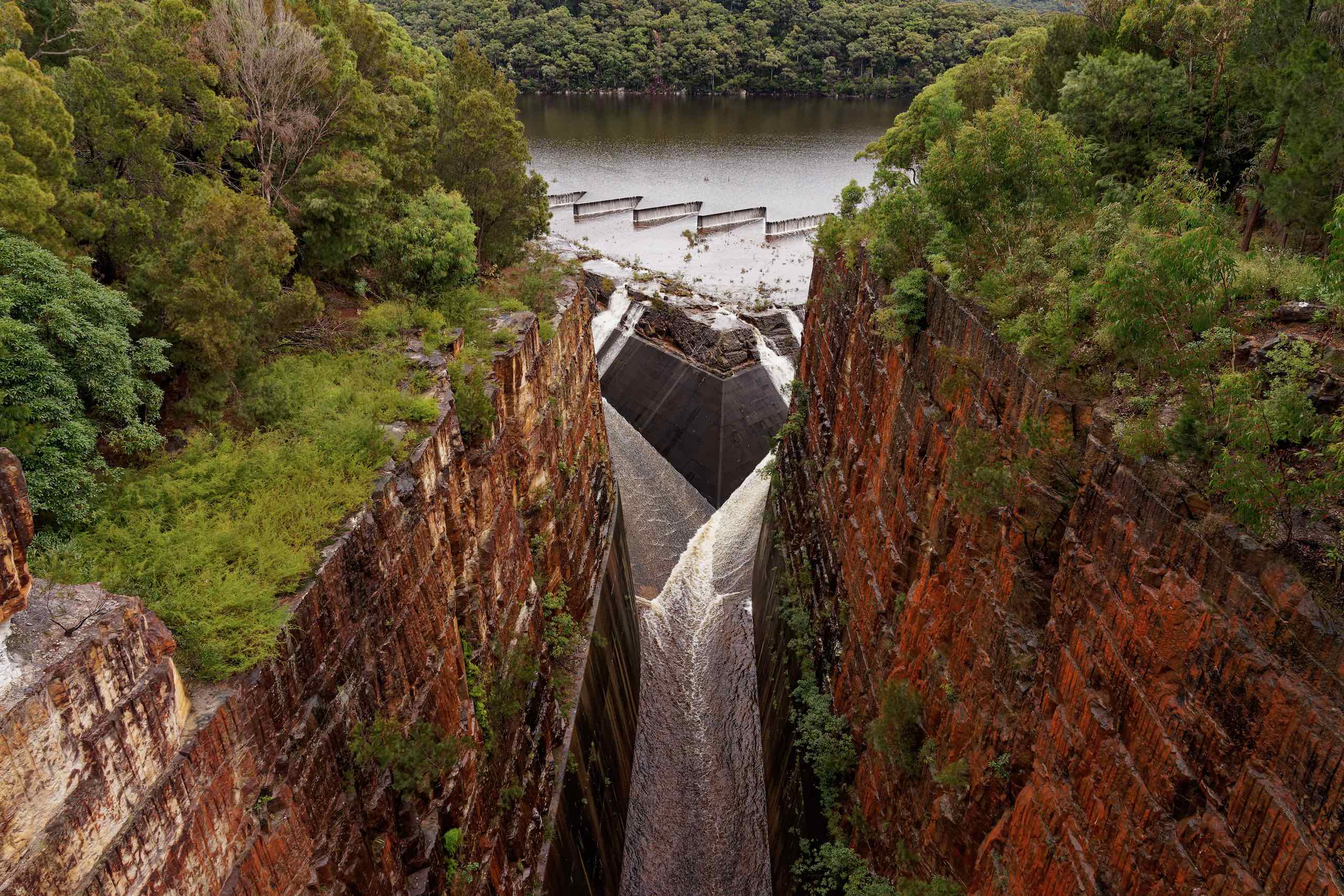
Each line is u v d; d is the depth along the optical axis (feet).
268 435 92.68
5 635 46.98
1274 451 59.98
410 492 89.92
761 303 263.90
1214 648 56.08
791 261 320.50
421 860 83.97
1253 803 52.13
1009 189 103.71
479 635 107.34
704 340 230.89
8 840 41.75
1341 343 66.44
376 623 81.20
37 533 71.41
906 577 108.37
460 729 98.27
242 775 60.13
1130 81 130.21
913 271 113.91
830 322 170.30
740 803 148.15
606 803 137.69
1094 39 155.43
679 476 221.05
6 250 75.20
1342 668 48.03
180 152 133.18
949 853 88.74
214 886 56.54
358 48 177.68
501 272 187.73
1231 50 121.90
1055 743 71.97
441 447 99.96
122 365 81.30
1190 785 57.52
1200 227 71.15
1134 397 70.13
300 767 66.74
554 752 126.41
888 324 117.80
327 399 100.27
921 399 107.24
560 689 135.23
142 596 67.00
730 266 314.55
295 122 141.90
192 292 94.17
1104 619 67.62
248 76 136.05
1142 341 69.10
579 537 161.38
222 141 127.03
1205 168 132.77
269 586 67.77
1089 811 66.59
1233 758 54.39
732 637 182.80
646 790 154.20
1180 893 56.95
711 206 387.55
